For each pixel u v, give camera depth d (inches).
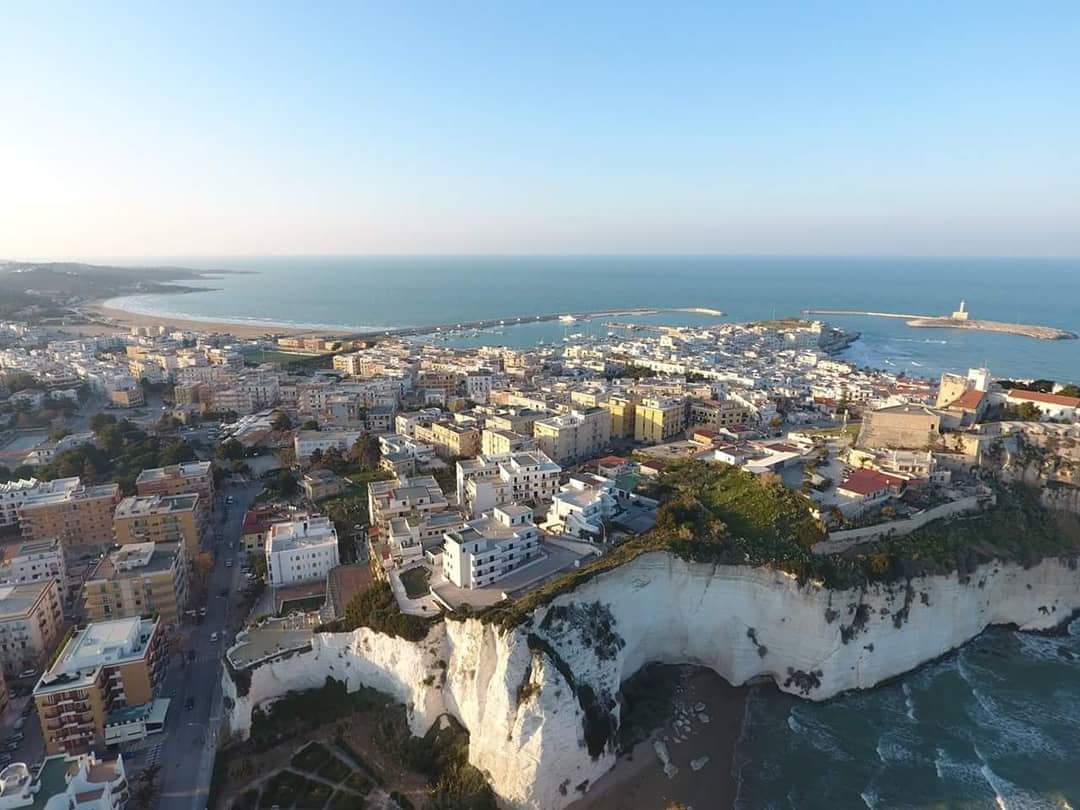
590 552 4557.1
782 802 3371.1
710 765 3602.4
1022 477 5344.5
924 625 4350.4
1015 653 4512.8
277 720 3843.5
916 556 4434.1
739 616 4261.8
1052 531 4940.9
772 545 4439.0
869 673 4200.3
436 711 3737.7
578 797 3410.4
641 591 4143.7
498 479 5718.5
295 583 5054.1
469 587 4141.2
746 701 4114.2
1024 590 4699.8
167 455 7647.6
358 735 3767.2
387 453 7258.9
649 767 3580.2
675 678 4249.5
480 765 3459.6
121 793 3225.9
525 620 3538.4
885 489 4933.6
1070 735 3789.4
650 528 4864.7
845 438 6540.4
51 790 2955.2
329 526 5447.8
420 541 4800.7
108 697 3779.5
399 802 3324.3
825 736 3818.9
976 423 5994.1
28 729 3858.3
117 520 5344.5
